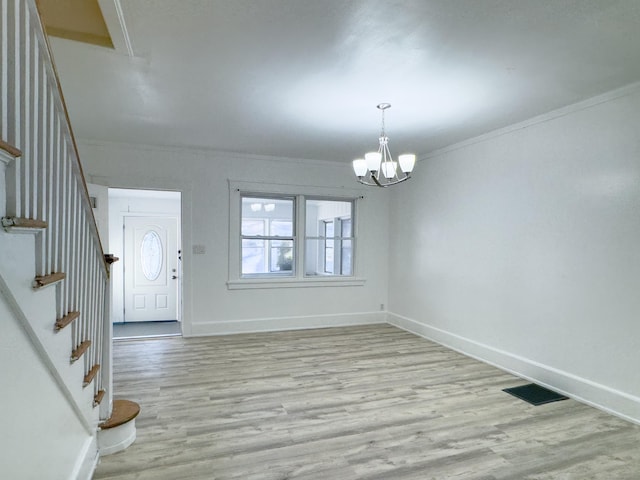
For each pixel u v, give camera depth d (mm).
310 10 1923
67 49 2311
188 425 2621
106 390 2293
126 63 2502
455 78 2703
